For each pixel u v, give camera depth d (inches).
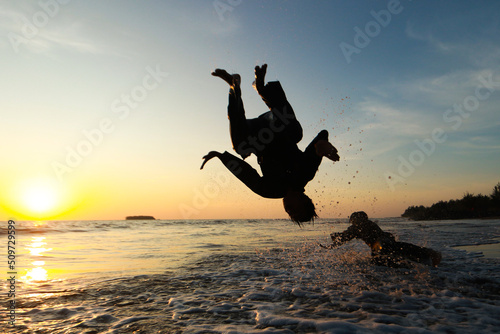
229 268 209.2
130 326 104.2
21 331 100.5
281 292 146.5
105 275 192.2
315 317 111.3
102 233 666.8
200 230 804.6
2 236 568.7
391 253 203.5
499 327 100.3
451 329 98.6
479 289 148.0
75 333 98.4
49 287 161.3
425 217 1289.4
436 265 198.8
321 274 183.6
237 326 103.2
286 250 302.8
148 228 969.5
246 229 826.8
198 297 140.0
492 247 296.2
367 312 116.3
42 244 409.1
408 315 112.4
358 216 212.4
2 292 150.7
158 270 206.8
